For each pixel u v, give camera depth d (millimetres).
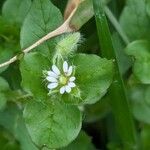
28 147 168
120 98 163
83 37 178
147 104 174
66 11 160
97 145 203
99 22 156
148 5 165
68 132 144
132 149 177
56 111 146
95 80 144
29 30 152
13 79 170
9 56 164
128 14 176
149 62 161
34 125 145
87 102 145
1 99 159
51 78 144
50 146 143
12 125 174
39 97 144
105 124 199
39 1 151
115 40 177
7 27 167
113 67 143
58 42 149
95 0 154
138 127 188
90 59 145
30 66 144
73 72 145
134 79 176
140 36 176
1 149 177
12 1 166
